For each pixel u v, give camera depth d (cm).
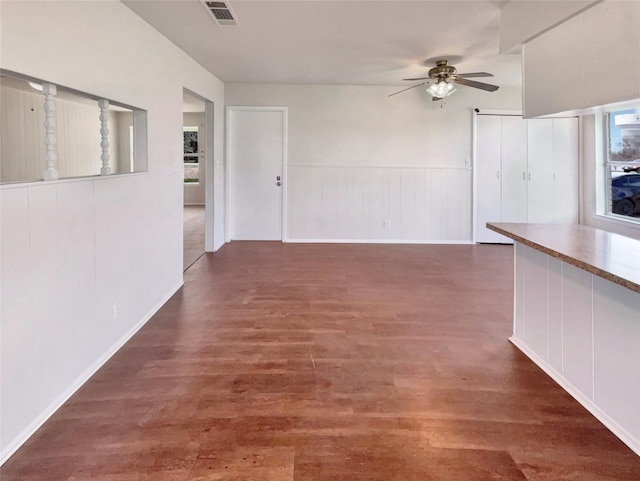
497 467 165
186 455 171
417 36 378
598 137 590
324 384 229
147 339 288
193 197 1141
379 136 634
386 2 302
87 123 745
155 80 346
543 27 264
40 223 193
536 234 254
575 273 212
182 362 254
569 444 178
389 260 534
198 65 480
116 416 198
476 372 242
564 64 254
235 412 201
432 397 216
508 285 422
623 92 212
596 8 228
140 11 303
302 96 623
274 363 253
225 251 579
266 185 645
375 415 200
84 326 232
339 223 650
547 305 240
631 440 175
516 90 629
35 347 189
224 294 389
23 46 183
